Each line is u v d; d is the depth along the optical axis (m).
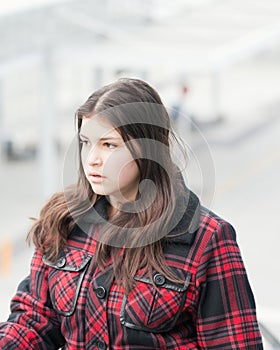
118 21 38.28
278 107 63.09
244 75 76.31
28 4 35.66
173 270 4.88
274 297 26.05
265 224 35.81
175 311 4.88
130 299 4.88
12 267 30.11
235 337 4.91
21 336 5.10
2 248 32.50
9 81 51.19
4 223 36.19
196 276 4.89
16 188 42.06
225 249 4.94
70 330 5.08
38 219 5.27
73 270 5.07
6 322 5.20
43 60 36.97
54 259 5.16
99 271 5.02
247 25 40.00
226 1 43.50
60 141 49.03
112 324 4.93
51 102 38.25
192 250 4.91
